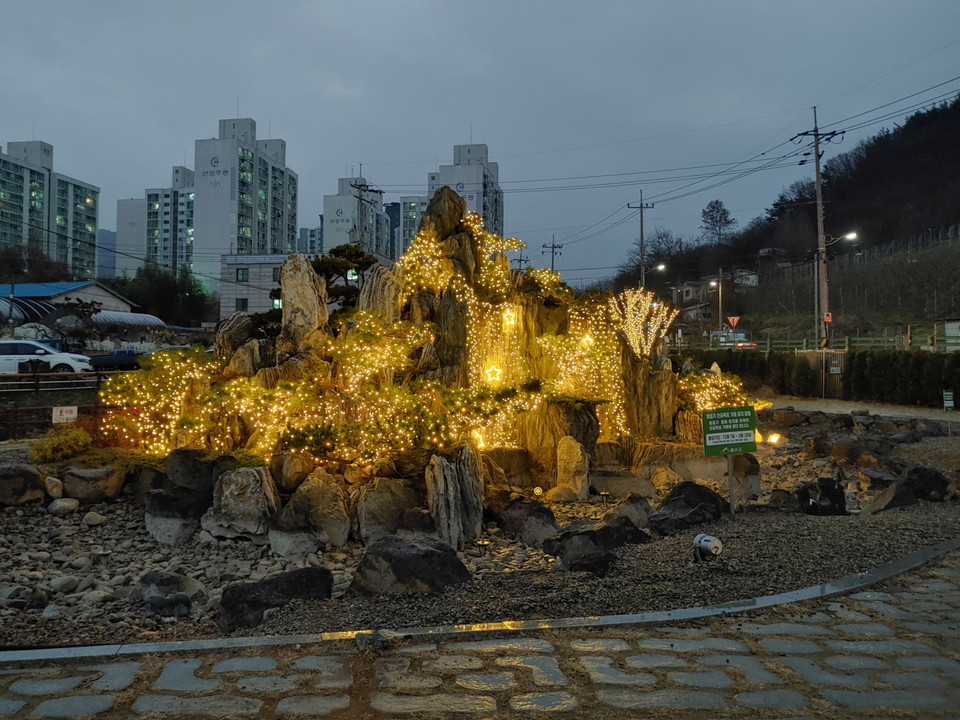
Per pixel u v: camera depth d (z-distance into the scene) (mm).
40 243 107250
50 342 37750
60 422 12055
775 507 9641
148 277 74812
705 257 91688
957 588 6223
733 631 5223
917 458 16000
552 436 13641
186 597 6707
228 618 5875
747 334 59812
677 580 6359
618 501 12148
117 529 9688
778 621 5430
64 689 4293
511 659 4707
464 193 85875
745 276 78000
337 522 9273
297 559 8812
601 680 4398
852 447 15852
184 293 76812
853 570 6652
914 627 5312
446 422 11711
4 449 13922
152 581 6988
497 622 5375
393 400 11281
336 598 6137
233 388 11133
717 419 9141
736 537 7863
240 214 95875
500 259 16703
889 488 10078
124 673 4520
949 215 68375
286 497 9680
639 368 16219
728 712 4012
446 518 9297
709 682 4379
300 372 12016
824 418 22891
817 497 9977
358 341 12109
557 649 4875
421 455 10219
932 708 4074
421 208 126250
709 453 9047
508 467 12883
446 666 4598
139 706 4082
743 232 98688
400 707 4059
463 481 9891
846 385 31172
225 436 11469
